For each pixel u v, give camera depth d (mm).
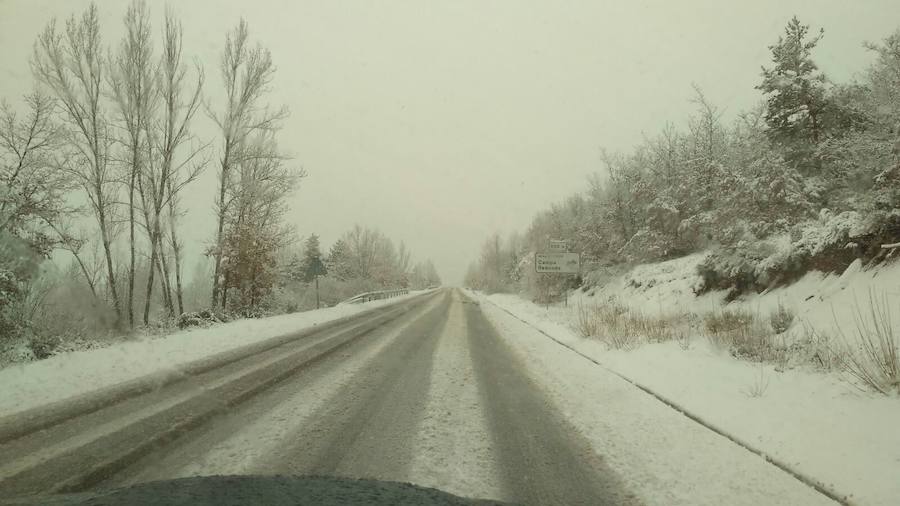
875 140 14008
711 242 25109
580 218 43500
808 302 11922
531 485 3949
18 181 14141
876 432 4898
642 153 35844
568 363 10312
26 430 5141
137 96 20812
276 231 25531
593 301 32375
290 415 5777
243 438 4891
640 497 3781
